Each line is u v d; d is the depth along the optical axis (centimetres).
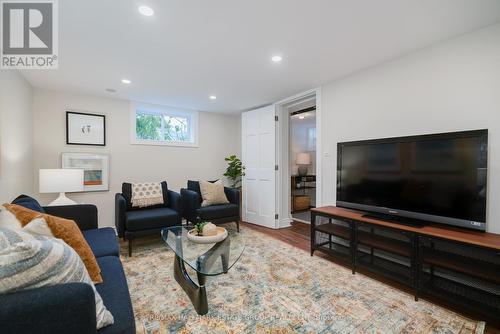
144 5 159
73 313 75
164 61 245
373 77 259
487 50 185
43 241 86
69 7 160
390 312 167
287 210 416
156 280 211
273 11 166
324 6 161
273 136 397
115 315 96
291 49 221
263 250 287
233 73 277
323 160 313
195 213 338
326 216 252
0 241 90
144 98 378
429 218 196
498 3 158
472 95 192
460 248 169
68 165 342
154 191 337
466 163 177
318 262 251
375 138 257
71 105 347
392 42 209
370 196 237
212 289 196
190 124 463
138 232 271
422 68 221
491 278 150
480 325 153
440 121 210
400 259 232
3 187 217
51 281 80
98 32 190
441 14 170
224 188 402
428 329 150
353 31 192
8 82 232
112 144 377
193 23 180
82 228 221
